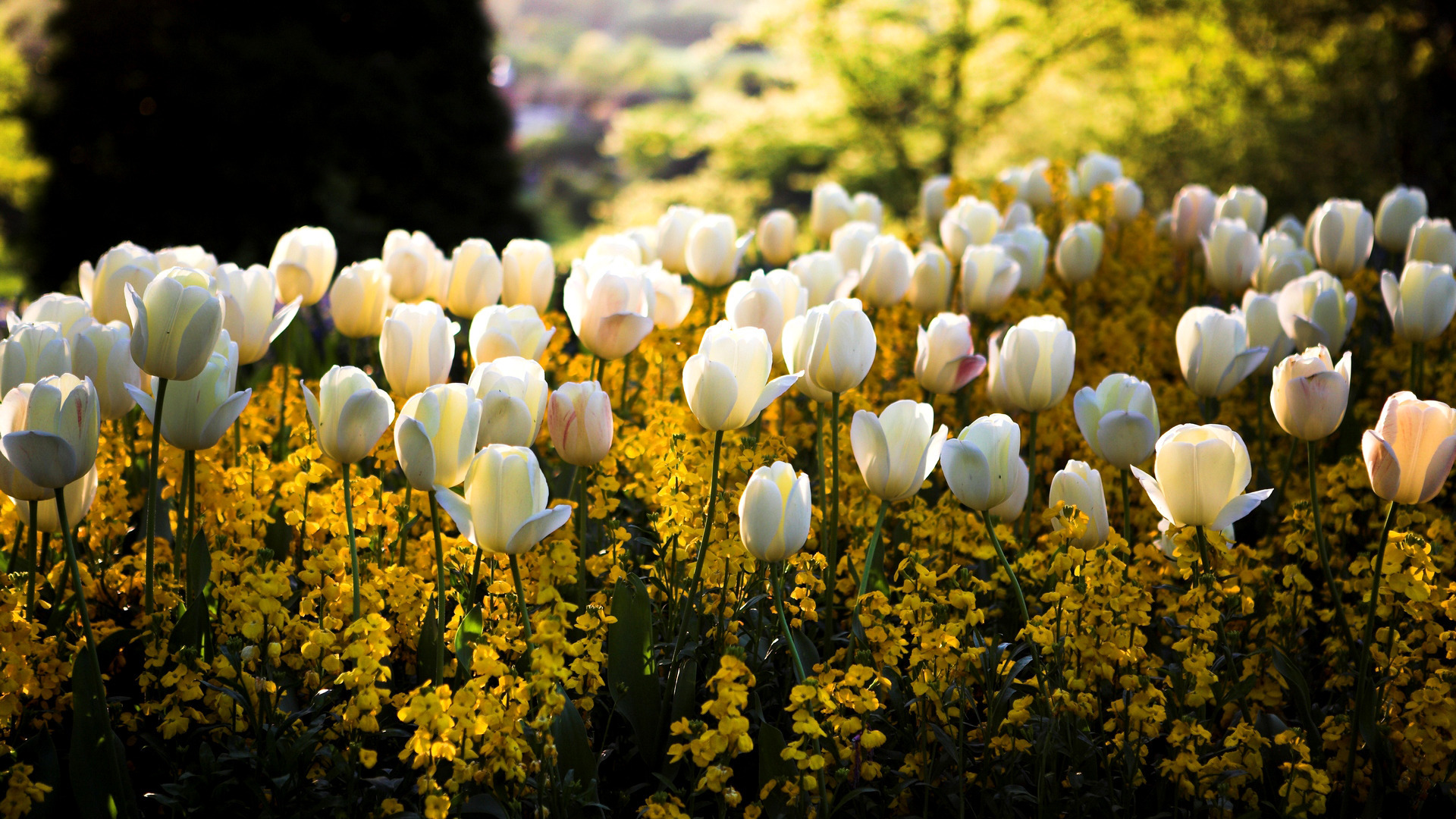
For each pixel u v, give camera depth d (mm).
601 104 66250
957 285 3918
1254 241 3422
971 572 2295
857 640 1964
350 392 1823
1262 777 1856
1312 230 3684
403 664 2131
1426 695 1771
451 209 12875
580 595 2029
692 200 23594
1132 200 4418
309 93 12133
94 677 1685
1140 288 3871
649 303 2352
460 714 1594
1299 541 2219
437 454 1772
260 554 1862
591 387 1896
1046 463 2934
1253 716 1983
